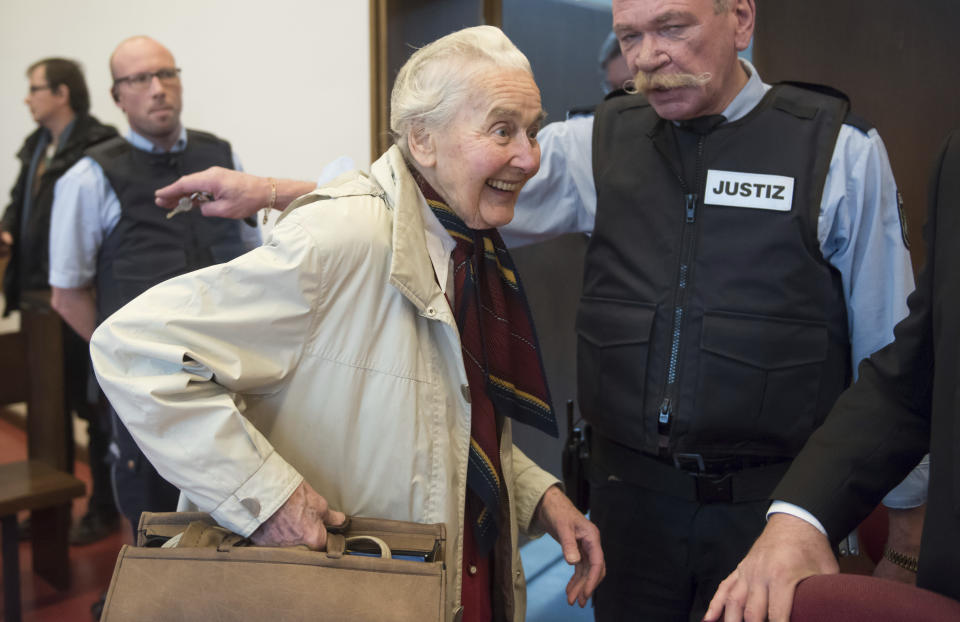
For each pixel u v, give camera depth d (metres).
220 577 1.04
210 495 1.10
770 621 0.95
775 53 2.43
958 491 0.92
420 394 1.21
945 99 2.17
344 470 1.21
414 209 1.21
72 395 3.36
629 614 1.73
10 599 2.67
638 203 1.67
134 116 2.73
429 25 2.65
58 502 2.69
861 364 1.23
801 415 1.57
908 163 2.25
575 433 1.87
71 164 3.49
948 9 2.14
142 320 1.10
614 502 1.73
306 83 2.90
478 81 1.16
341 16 2.74
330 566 1.04
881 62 2.26
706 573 1.63
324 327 1.18
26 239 3.51
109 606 1.04
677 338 1.61
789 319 1.56
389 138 2.65
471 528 1.33
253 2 3.00
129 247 2.71
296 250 1.12
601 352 1.71
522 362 1.38
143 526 1.19
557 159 1.83
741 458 1.60
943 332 0.99
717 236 1.59
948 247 1.02
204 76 3.23
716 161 1.60
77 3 3.80
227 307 1.12
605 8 3.29
